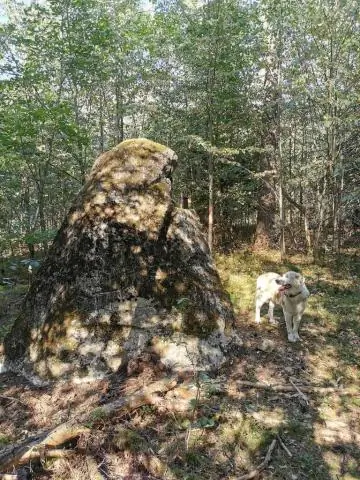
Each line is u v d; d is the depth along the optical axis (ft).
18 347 16.69
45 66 37.29
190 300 16.98
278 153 42.52
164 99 44.39
